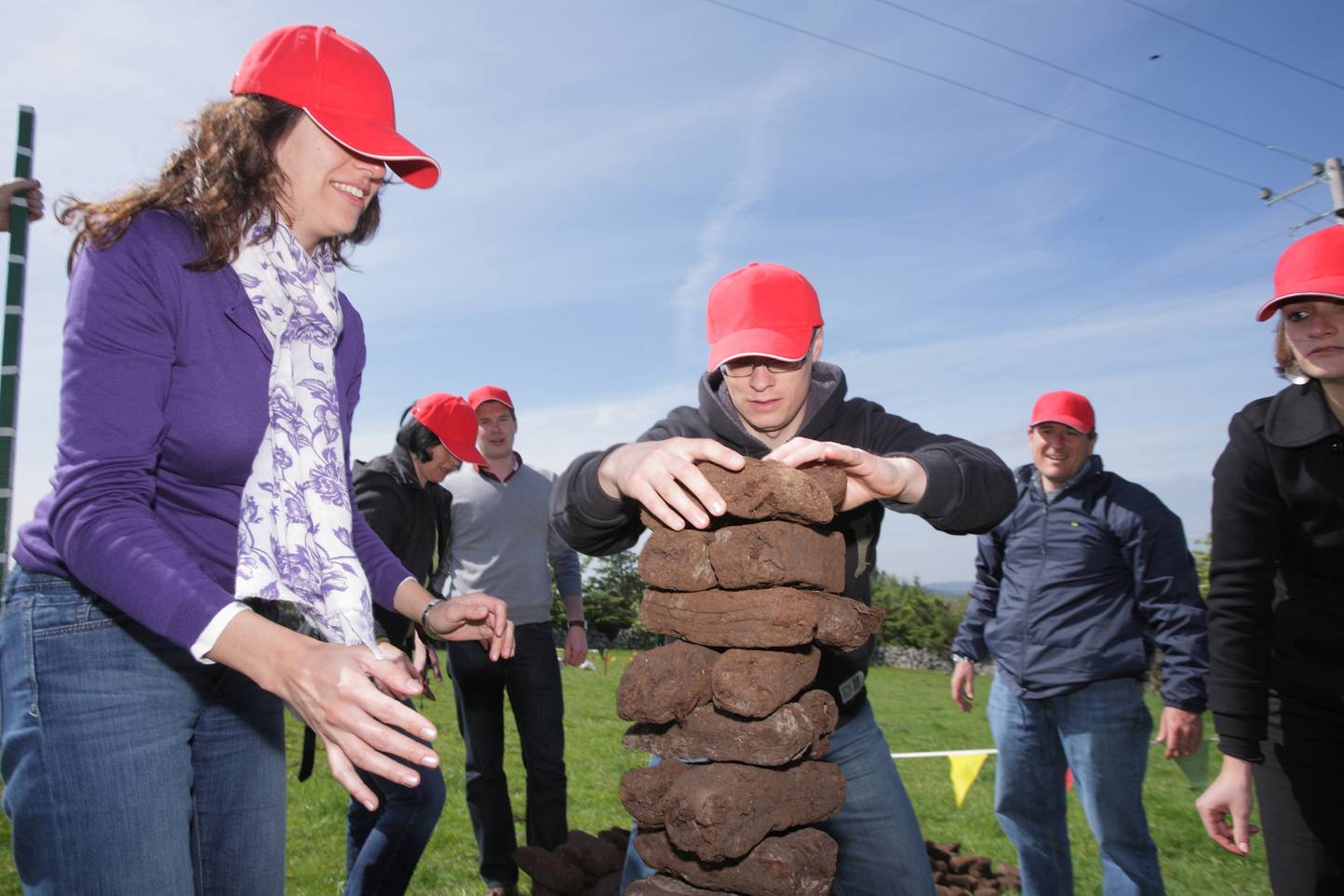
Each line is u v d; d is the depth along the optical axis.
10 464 3.58
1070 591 4.24
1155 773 9.42
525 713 5.10
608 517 2.27
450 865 5.35
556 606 33.47
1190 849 6.38
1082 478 4.32
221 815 2.19
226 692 2.16
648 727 2.06
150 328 1.86
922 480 2.17
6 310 3.72
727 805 1.75
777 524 1.83
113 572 1.66
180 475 2.04
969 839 6.82
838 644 1.93
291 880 4.94
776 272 2.82
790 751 1.82
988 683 25.20
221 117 2.00
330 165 2.12
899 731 13.68
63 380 1.83
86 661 1.89
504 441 5.36
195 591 1.64
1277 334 2.79
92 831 1.84
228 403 1.99
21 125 3.98
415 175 2.41
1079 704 4.18
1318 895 2.58
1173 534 4.13
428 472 4.38
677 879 2.01
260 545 2.09
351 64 2.10
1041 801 4.36
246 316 2.02
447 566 5.26
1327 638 2.59
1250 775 2.75
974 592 5.09
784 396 2.73
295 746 8.20
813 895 1.90
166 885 1.91
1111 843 4.10
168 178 2.01
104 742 1.88
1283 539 2.71
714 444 1.85
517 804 6.98
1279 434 2.65
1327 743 2.59
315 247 2.41
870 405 2.96
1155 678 16.34
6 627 1.94
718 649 1.96
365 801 1.55
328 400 2.29
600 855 4.38
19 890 4.20
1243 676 2.71
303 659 1.54
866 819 2.68
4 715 1.93
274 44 2.05
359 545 2.74
